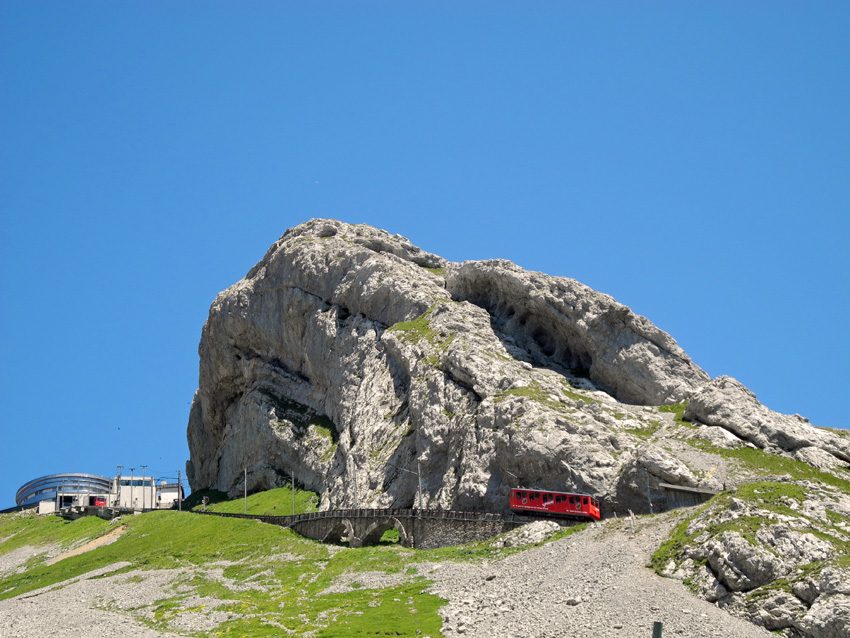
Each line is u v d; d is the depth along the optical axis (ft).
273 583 409.90
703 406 440.86
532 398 437.58
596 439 411.95
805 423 438.40
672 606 271.08
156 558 511.81
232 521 559.79
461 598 323.98
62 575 531.50
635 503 385.29
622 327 500.33
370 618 318.86
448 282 594.24
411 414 501.15
